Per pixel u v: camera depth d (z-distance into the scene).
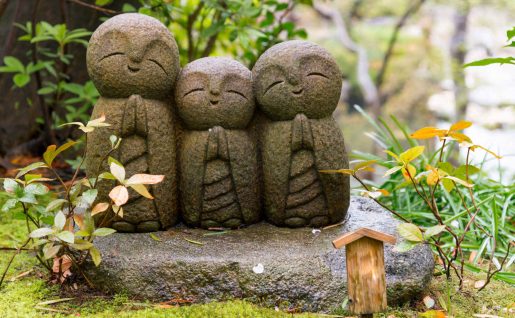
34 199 2.26
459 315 2.30
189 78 2.59
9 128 4.39
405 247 2.17
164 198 2.63
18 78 3.64
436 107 11.87
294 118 2.60
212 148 2.60
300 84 2.55
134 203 2.58
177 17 4.73
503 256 2.94
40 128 4.45
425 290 2.44
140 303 2.28
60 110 4.43
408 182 2.54
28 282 2.48
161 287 2.30
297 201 2.66
